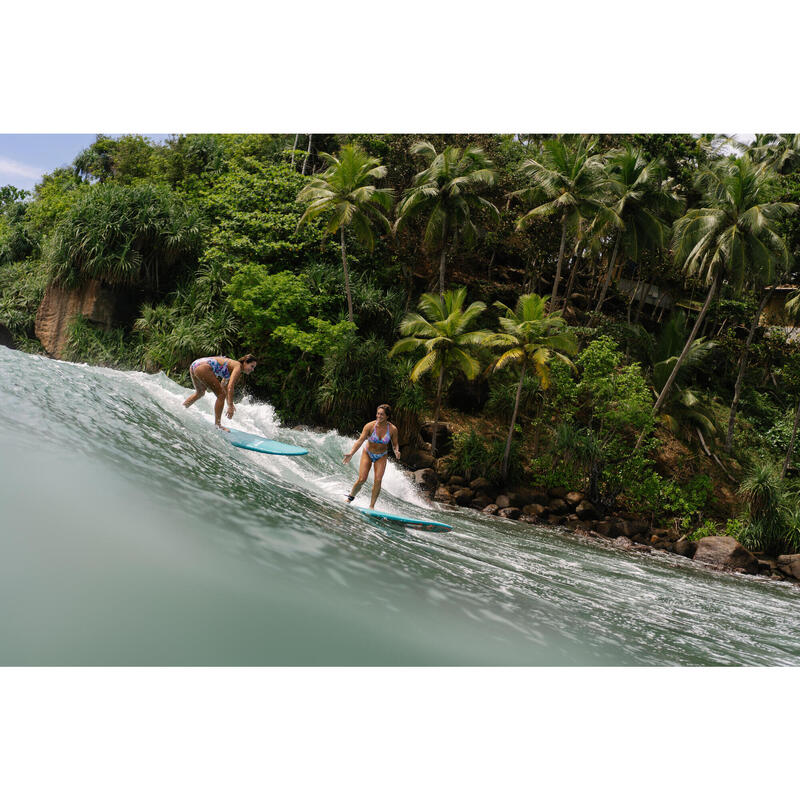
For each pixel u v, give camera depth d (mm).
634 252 28406
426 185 24281
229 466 5961
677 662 4527
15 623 2447
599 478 21125
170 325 22703
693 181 25344
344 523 5570
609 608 6234
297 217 24625
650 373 28953
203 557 3488
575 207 25719
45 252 26141
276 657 2766
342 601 3529
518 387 20609
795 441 27906
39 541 3051
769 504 19594
